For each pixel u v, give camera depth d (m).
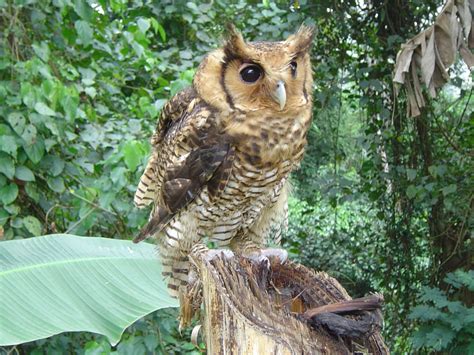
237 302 0.60
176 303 0.89
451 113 2.00
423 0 1.88
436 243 2.05
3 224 1.16
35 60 1.14
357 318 0.61
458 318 1.48
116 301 0.86
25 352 1.20
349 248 2.24
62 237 0.93
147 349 1.25
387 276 2.14
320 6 1.88
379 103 1.94
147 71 1.51
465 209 1.87
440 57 1.36
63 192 1.26
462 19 1.33
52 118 1.15
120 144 1.15
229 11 1.92
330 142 2.07
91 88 1.29
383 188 2.03
